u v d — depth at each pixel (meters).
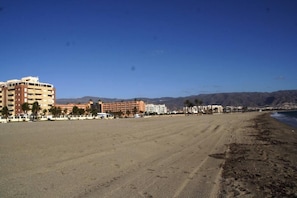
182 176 10.56
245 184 9.63
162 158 14.51
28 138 21.06
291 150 18.53
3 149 14.89
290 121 67.38
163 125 43.97
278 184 9.68
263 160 14.61
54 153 14.16
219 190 8.79
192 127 40.09
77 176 9.83
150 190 8.48
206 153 16.83
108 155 14.37
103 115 155.25
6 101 158.12
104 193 7.96
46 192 7.86
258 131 35.31
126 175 10.38
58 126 41.84
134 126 40.75
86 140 20.34
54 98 169.00
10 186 8.29
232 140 24.64
